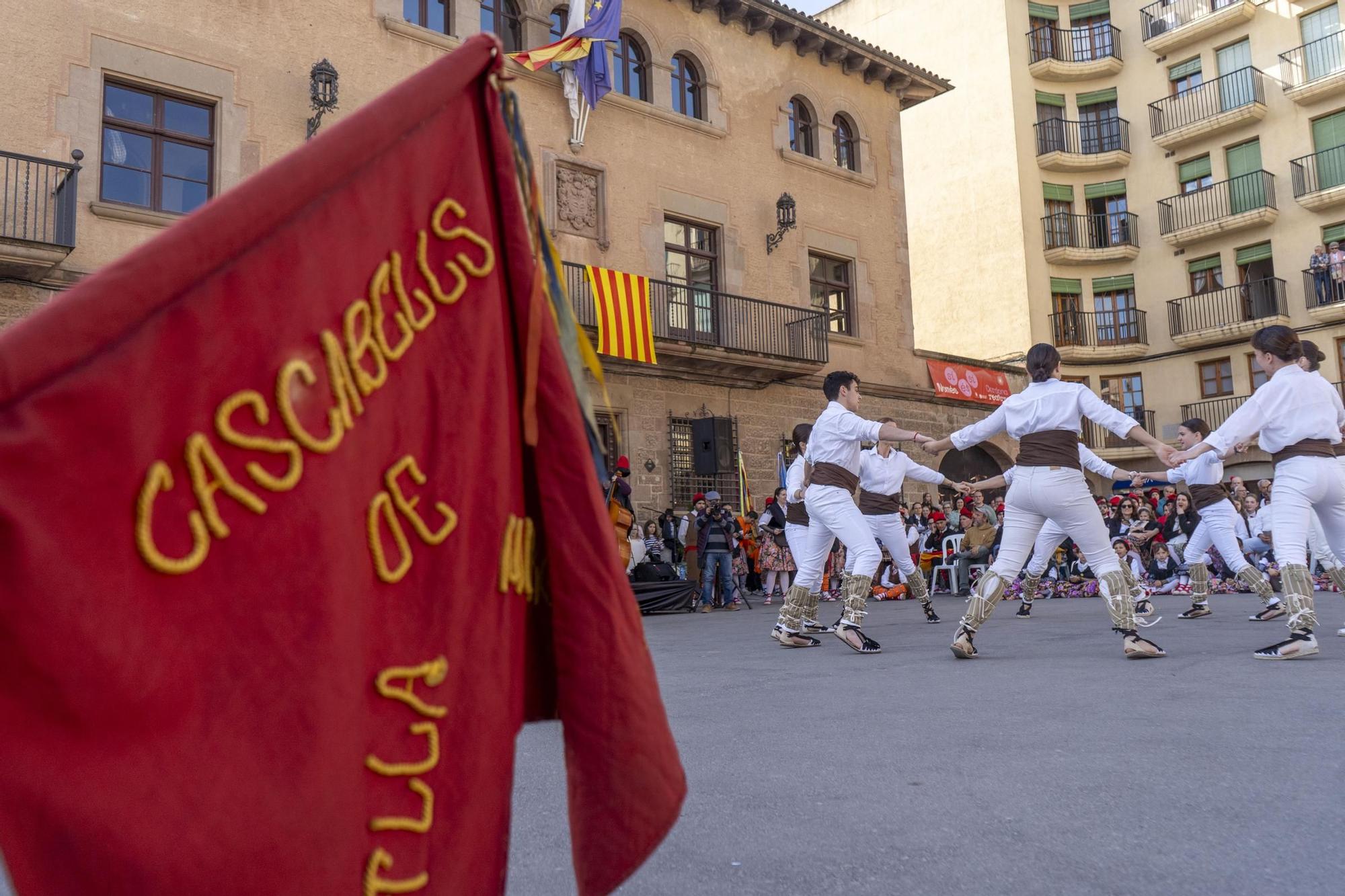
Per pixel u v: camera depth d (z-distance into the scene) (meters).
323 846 1.08
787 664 6.43
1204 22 28.88
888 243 22.27
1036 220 30.23
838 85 21.78
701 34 19.27
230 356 1.06
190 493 1.01
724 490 18.38
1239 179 28.48
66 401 0.90
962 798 2.87
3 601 0.85
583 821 1.41
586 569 1.45
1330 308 26.36
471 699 1.33
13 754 0.86
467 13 16.16
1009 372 24.78
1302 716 3.86
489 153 1.47
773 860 2.37
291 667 1.07
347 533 1.17
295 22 14.25
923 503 18.12
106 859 0.90
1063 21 31.52
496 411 1.40
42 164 12.02
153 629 0.96
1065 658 6.06
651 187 17.97
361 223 1.24
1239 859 2.27
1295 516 5.66
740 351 17.89
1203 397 29.09
